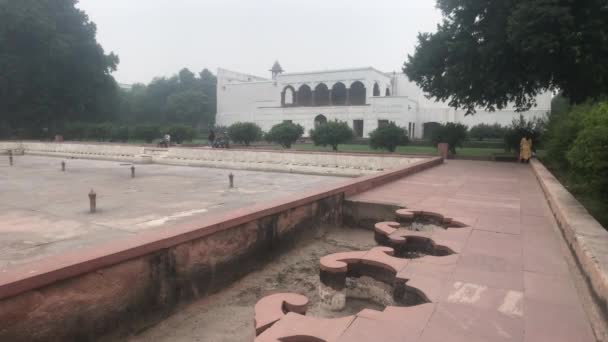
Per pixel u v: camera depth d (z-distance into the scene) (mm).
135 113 60312
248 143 28500
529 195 7344
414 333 2391
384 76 49156
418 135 45594
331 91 47219
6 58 34250
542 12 12688
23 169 18750
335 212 6398
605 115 5398
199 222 4000
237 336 3182
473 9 16391
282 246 5125
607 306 2529
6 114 37531
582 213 4613
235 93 57156
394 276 3439
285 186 13609
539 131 17578
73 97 39531
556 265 3580
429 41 17906
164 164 22109
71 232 7195
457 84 17031
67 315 2738
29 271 2602
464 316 2609
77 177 15828
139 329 3240
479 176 10578
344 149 27391
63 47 35969
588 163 5359
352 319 2572
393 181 9297
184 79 62656
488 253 3906
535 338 2332
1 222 7945
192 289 3754
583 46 12852
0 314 2387
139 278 3240
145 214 8758
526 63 15562
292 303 2877
